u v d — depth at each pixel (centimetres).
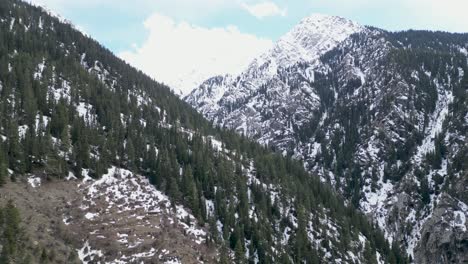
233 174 15750
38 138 13388
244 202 14375
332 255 14350
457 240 17812
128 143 14975
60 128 14825
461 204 18875
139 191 13500
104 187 13175
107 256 10750
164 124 19525
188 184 13988
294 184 16825
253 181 15800
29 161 12756
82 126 15012
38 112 15638
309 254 13362
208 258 11462
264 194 15425
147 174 14575
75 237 11119
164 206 13112
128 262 10644
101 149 14600
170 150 16125
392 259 16088
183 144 16625
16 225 9869
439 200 19525
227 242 12500
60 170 12938
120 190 13262
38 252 9831
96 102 17988
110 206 12469
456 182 19812
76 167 13350
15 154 12662
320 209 16125
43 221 11062
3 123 13950
